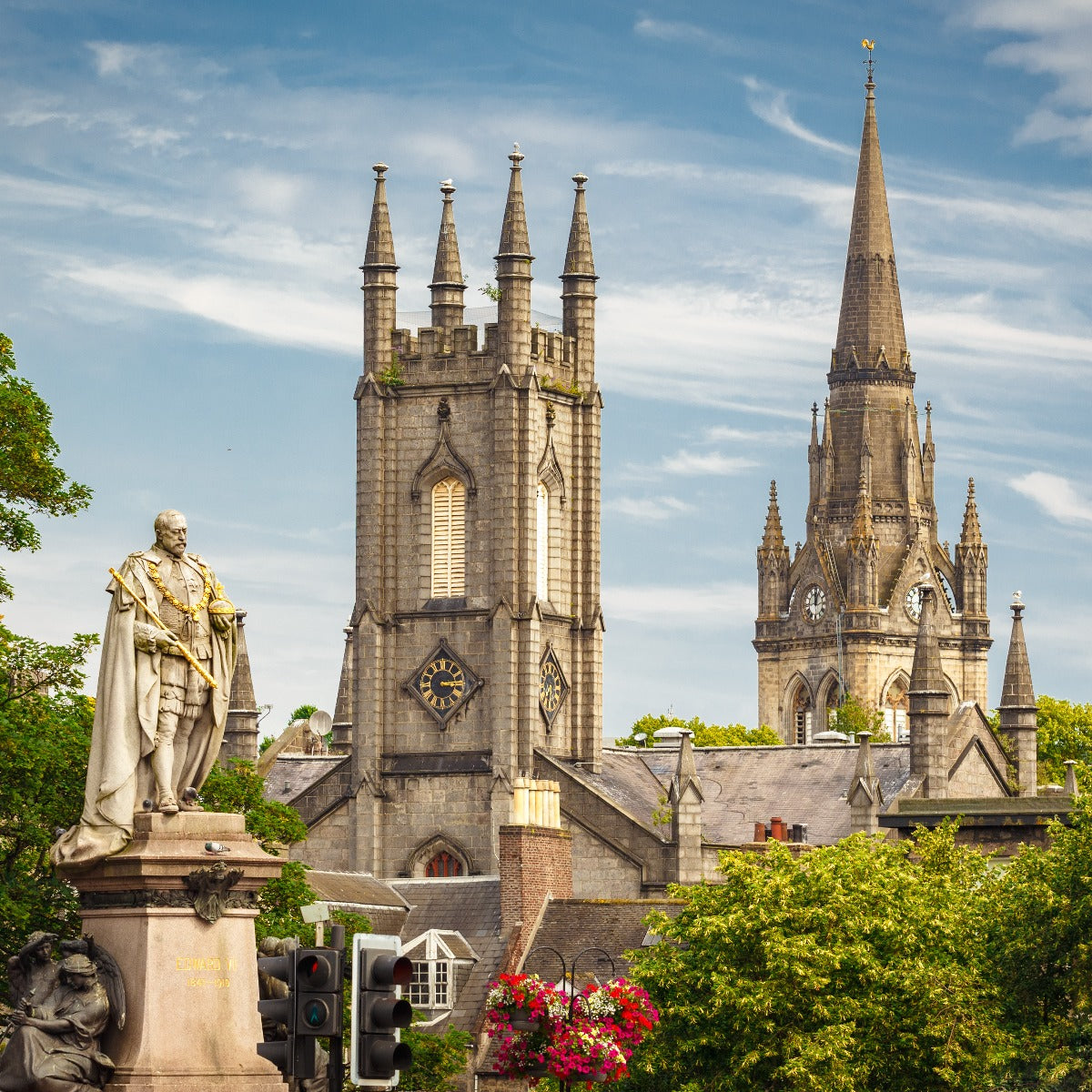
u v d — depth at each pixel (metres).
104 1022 42.94
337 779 180.12
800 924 97.56
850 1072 93.19
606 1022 67.62
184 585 45.03
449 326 180.38
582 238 185.12
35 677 79.19
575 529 182.75
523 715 176.00
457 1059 120.81
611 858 172.12
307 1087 45.94
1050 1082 91.06
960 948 98.06
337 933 41.88
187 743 45.16
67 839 44.03
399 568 179.75
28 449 82.75
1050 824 103.88
